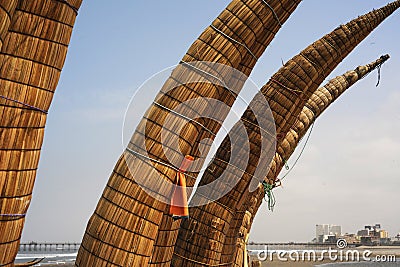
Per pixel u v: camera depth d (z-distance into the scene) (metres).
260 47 5.56
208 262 6.71
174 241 5.50
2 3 2.94
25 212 3.61
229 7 5.09
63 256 60.03
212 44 4.97
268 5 5.08
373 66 9.67
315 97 9.38
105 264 4.57
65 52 3.76
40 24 3.58
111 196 4.72
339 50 7.11
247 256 9.77
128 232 4.61
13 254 3.55
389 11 7.35
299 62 7.09
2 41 3.06
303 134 9.38
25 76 3.54
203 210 6.83
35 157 3.62
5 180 3.46
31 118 3.56
